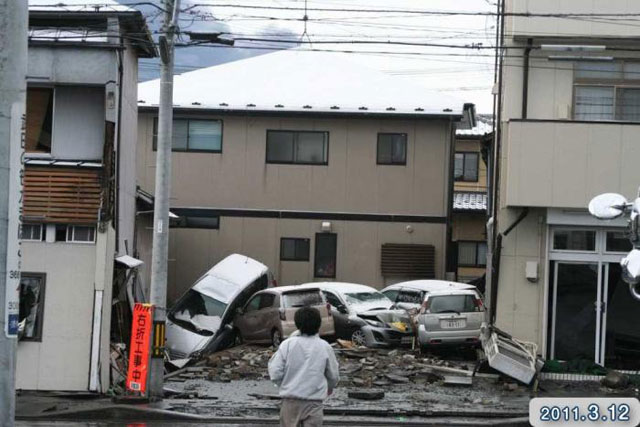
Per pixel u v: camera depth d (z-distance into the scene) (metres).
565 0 19.11
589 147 18.45
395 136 30.81
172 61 15.68
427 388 17.05
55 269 16.52
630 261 7.62
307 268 30.72
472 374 18.00
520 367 16.81
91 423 13.70
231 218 30.88
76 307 16.44
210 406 14.90
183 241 30.95
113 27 18.67
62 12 18.56
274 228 30.83
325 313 22.42
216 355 20.70
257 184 30.95
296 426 7.45
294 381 7.46
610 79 19.31
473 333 21.19
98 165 16.75
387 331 21.94
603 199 8.05
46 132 18.05
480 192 39.94
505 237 19.30
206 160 31.02
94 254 16.53
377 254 30.67
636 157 18.38
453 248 32.44
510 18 19.47
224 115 30.97
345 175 30.78
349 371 18.47
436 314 21.11
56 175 16.62
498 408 14.98
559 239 19.22
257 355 20.28
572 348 19.06
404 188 30.67
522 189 18.53
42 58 17.45
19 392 16.16
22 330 16.34
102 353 16.50
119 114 18.31
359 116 30.48
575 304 19.11
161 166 15.59
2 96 5.35
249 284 24.03
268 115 30.77
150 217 25.47
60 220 16.48
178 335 22.91
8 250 5.32
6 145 5.34
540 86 19.38
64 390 16.23
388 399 15.74
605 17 19.03
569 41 19.22
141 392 15.33
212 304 23.53
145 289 24.75
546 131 18.53
